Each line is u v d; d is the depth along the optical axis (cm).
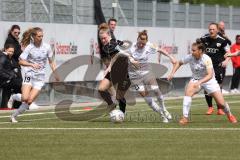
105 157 2158
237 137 2614
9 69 4081
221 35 3941
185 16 5828
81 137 2619
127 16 5262
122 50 3275
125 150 2297
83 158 2141
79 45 4712
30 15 4528
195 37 5806
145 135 2677
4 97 4150
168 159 2123
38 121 3328
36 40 3294
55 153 2239
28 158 2144
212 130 2839
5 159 2128
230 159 2125
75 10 4828
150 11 5478
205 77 3147
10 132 2784
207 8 6069
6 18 4369
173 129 2880
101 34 3281
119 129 2884
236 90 5947
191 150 2297
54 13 4684
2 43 4244
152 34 5353
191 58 3170
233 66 5903
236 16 6431
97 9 5000
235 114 3753
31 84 3303
